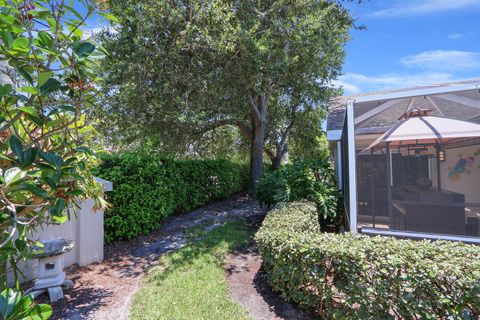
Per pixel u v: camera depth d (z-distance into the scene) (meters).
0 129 1.75
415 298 2.62
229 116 10.30
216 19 7.54
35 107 1.83
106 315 3.35
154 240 6.42
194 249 5.70
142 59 7.58
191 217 8.85
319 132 16.94
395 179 5.10
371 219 5.18
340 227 7.64
